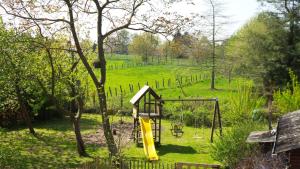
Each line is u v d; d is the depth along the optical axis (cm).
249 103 3422
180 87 6400
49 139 3030
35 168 2231
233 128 2225
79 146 2553
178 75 7844
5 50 2412
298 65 5106
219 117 3039
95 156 2533
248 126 2294
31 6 2283
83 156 2533
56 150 2677
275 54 5131
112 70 8625
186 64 9319
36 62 2584
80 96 2548
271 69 5122
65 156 2525
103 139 3081
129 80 7331
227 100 4438
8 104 3194
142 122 2895
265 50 5231
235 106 3388
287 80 5075
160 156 2638
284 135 1652
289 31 5228
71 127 3578
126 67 9131
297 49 5072
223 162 2162
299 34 5206
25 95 3219
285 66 5088
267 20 5325
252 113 3484
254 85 5156
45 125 3644
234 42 6681
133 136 3055
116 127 3538
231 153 2120
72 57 2655
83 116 4181
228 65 6662
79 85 2761
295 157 1609
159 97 3034
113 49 2867
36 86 2780
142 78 7581
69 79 2566
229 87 6625
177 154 2700
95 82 2369
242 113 3350
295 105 3009
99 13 2336
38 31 2394
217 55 6944
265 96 4766
